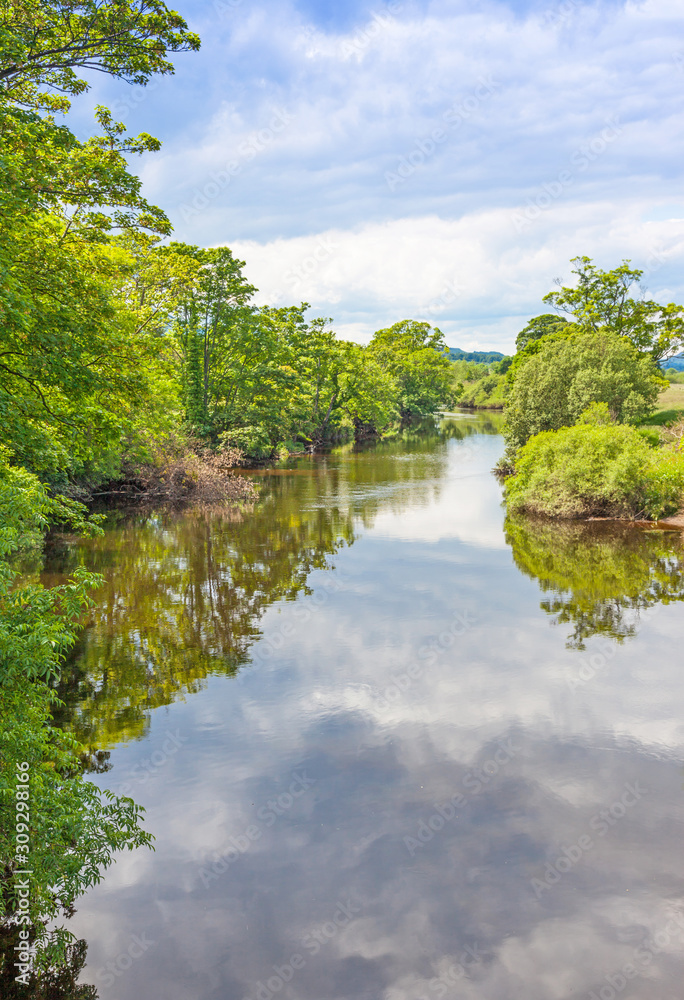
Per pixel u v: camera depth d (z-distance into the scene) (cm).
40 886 542
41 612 625
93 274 1248
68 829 568
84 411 1134
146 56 1245
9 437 950
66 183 1107
